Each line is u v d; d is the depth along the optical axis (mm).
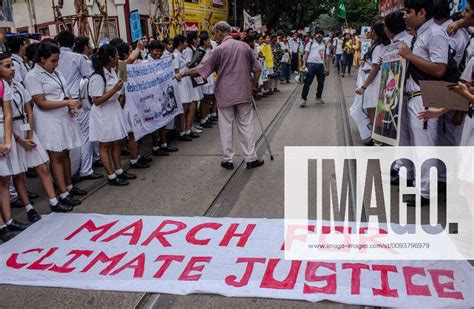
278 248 3617
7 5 6055
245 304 2938
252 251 3592
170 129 7504
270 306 2900
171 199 4895
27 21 18719
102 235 4059
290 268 3305
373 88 6070
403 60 4359
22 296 3186
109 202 4898
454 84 3098
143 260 3566
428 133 4164
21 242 3992
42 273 3457
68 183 5078
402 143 4734
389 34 4934
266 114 9594
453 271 3150
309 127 8156
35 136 4426
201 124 8680
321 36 10273
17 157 4148
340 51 18266
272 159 6223
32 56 5258
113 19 16828
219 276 3262
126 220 4348
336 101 11188
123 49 5855
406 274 3135
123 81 5168
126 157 6820
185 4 14734
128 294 3137
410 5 4055
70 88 5762
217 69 5730
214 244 3752
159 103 6516
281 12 29531
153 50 6594
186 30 14594
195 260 3512
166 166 6176
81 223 4336
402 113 4625
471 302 2799
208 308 2924
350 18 34000
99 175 5836
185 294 3084
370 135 6480
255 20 15500
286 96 12461
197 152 6852
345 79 16312
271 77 12758
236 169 5887
